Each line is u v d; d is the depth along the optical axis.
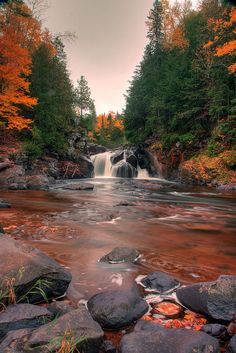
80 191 14.84
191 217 8.25
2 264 3.04
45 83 25.36
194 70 26.27
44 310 2.50
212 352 1.95
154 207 10.01
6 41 18.23
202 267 4.06
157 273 3.54
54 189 15.04
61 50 32.09
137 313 2.65
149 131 34.28
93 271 3.78
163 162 28.77
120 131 79.94
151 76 36.94
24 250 3.40
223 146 22.28
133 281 3.50
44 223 6.49
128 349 1.99
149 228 6.48
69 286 3.32
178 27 37.78
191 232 6.26
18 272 2.96
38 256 3.38
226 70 22.75
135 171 32.00
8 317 2.35
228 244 5.31
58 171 24.83
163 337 2.11
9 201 10.02
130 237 5.61
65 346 1.92
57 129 27.88
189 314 2.75
